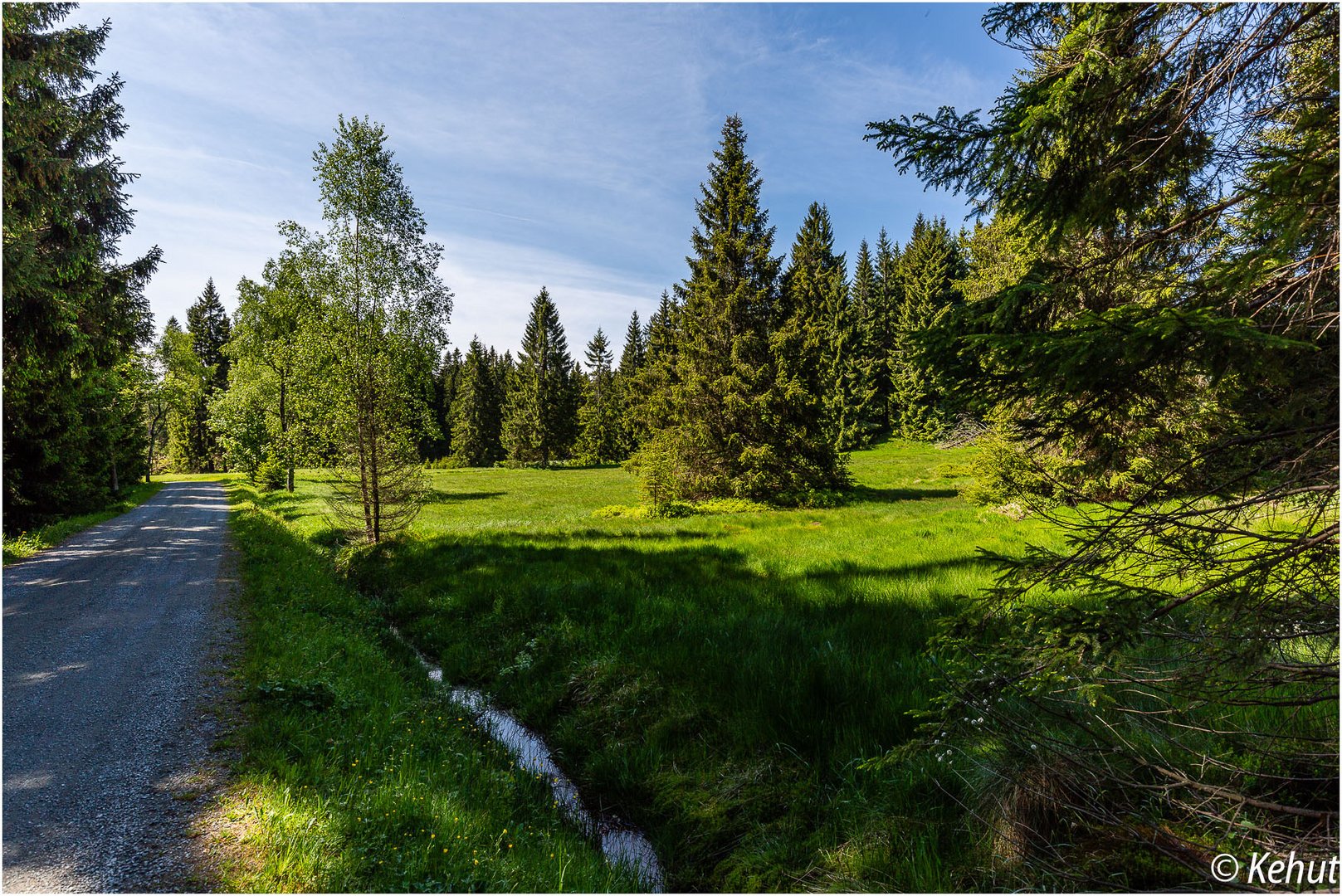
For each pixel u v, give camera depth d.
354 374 15.07
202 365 57.28
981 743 4.10
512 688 7.77
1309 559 2.49
